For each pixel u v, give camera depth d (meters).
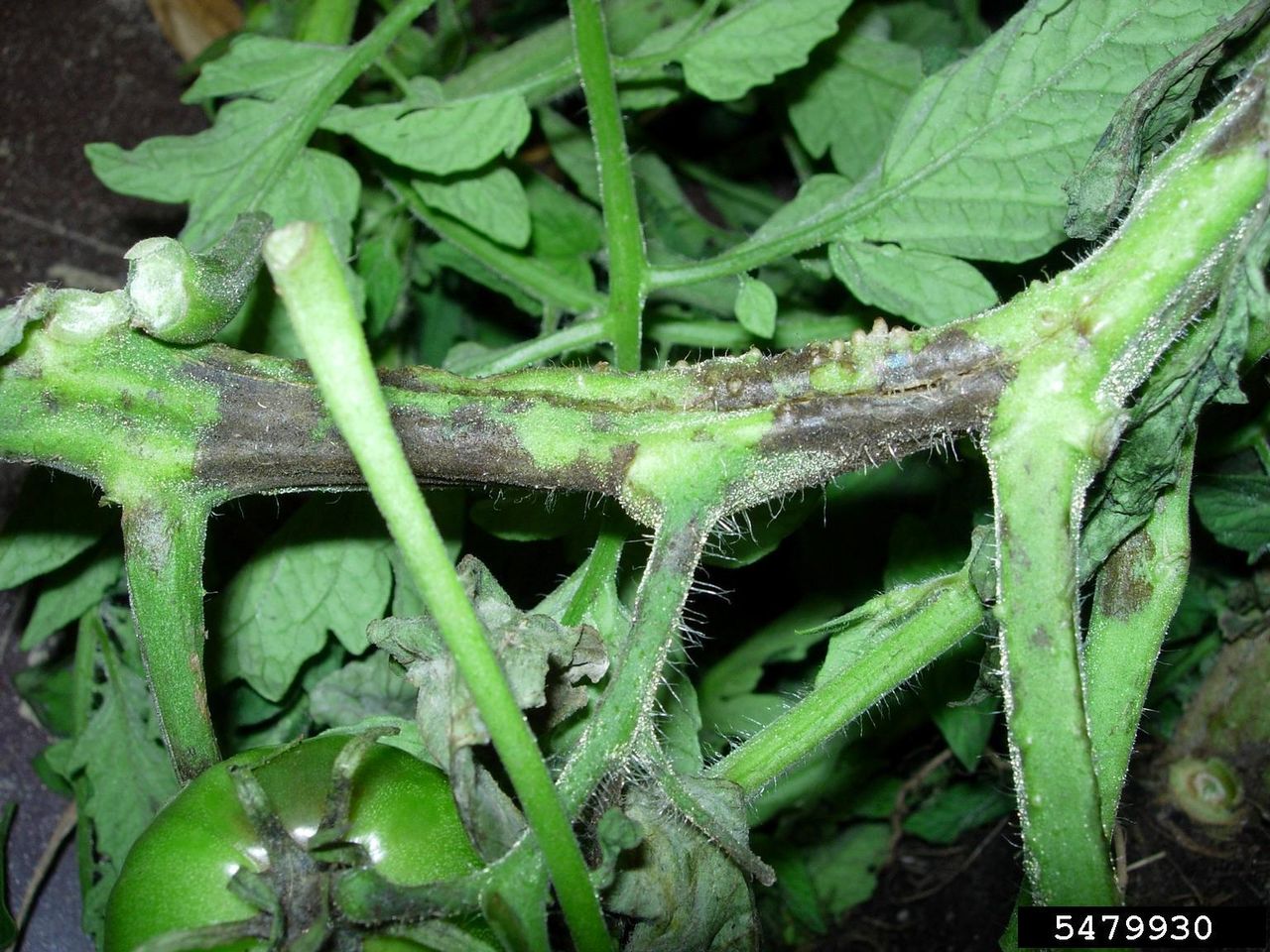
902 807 0.40
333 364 0.17
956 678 0.34
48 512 0.30
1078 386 0.20
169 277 0.21
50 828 0.36
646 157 0.41
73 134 0.40
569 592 0.27
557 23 0.39
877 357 0.21
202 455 0.22
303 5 0.36
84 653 0.33
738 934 0.22
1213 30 0.22
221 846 0.21
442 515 0.31
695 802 0.21
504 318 0.40
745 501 0.22
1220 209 0.20
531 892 0.19
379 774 0.21
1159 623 0.23
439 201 0.31
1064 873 0.20
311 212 0.29
